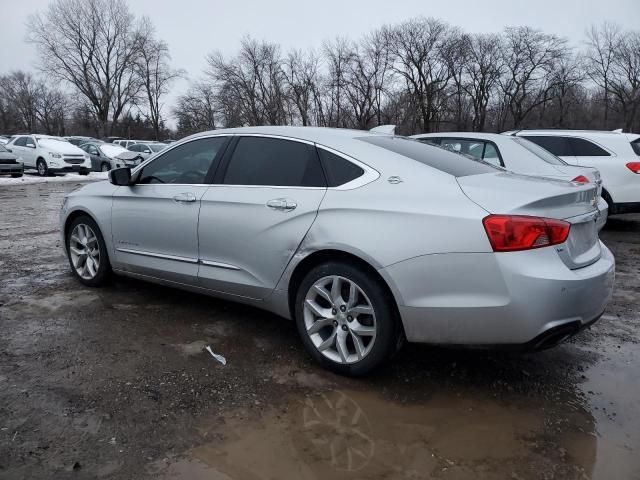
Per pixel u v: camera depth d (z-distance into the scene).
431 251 2.82
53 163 22.14
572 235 2.96
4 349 3.44
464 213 2.79
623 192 7.99
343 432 2.60
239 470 2.29
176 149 4.21
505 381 3.19
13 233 7.94
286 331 3.91
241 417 2.71
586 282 2.81
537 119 62.38
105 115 64.25
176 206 3.97
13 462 2.29
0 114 81.56
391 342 3.02
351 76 58.56
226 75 61.81
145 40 64.94
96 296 4.61
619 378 3.26
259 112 62.38
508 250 2.69
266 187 3.54
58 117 80.88
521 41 58.91
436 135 7.07
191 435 2.54
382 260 2.92
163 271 4.14
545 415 2.81
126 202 4.38
